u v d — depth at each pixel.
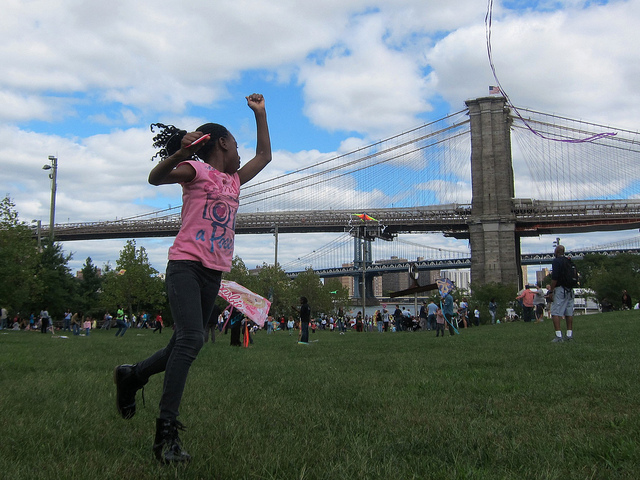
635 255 89.25
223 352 12.70
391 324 44.97
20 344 17.06
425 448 3.42
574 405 4.69
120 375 3.66
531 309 28.20
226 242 3.42
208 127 3.63
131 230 91.75
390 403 4.99
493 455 3.21
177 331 3.25
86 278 66.69
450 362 8.38
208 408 4.72
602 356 8.20
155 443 3.11
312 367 8.45
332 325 56.97
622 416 4.11
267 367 8.57
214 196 3.37
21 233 37.78
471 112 82.69
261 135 4.02
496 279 76.81
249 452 3.20
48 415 4.33
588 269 92.75
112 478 2.79
